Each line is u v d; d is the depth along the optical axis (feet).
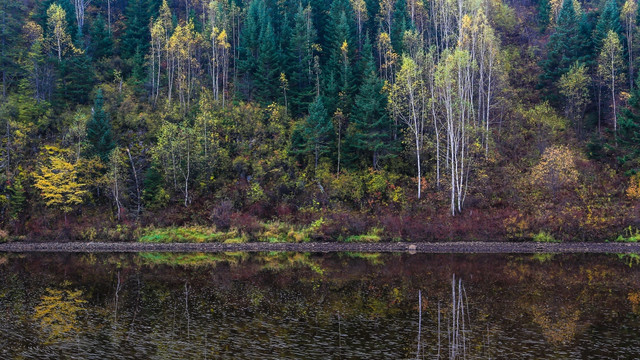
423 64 199.93
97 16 287.69
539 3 299.38
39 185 175.42
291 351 65.92
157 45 239.09
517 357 63.31
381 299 95.35
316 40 257.34
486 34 190.29
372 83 193.47
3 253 160.25
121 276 120.78
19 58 236.63
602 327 76.33
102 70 244.22
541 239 160.86
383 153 192.03
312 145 189.57
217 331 75.31
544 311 85.71
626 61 220.02
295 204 183.73
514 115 207.21
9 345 68.95
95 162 183.62
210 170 189.47
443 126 177.06
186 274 123.34
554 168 170.71
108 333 74.49
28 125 199.52
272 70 220.23
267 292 102.37
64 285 110.11
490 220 165.89
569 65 210.18
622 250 152.05
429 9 260.21
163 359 62.95
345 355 64.23
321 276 119.55
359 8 249.14
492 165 185.57
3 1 258.16
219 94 237.66
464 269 126.62
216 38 244.42
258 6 267.80
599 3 286.25
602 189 172.96
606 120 209.05
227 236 172.76
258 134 203.41
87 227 176.96
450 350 66.08
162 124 203.82
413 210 175.01
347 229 170.30
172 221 179.52
